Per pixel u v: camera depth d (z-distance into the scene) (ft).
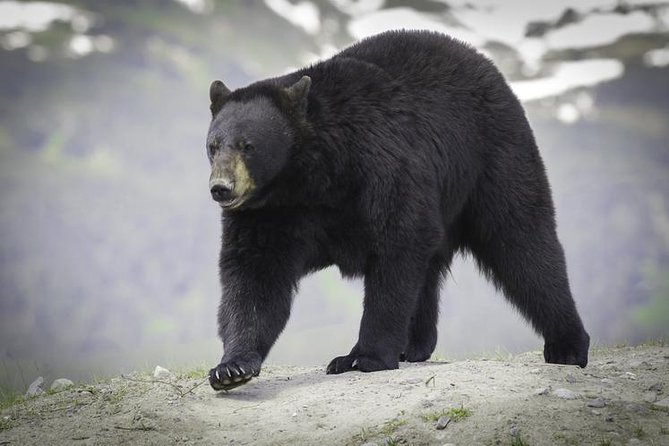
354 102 58.13
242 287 57.31
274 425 48.55
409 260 57.98
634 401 47.09
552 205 66.49
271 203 57.88
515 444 41.83
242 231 57.62
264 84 58.59
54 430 50.88
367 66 60.34
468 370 55.36
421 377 53.78
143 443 47.91
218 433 48.47
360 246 59.41
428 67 62.64
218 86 59.72
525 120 66.85
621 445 41.57
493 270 66.90
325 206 58.49
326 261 61.98
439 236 59.36
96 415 52.75
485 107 64.69
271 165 56.49
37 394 62.23
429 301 68.69
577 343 64.34
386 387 52.44
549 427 43.62
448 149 61.57
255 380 59.72
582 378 53.72
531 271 64.64
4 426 52.90
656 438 42.19
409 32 65.31
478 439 43.09
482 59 66.69
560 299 64.64
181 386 57.47
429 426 45.06
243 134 55.77
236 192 54.80
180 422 50.16
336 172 57.57
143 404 53.62
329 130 57.47
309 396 52.49
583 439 42.29
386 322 58.18
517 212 64.34
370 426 46.21
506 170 64.34
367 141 57.36
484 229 65.72
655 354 66.23
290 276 58.70
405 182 57.57
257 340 56.65
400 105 59.41
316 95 58.23
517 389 50.47
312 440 45.55
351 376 56.08
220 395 55.36
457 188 63.26
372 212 57.47
